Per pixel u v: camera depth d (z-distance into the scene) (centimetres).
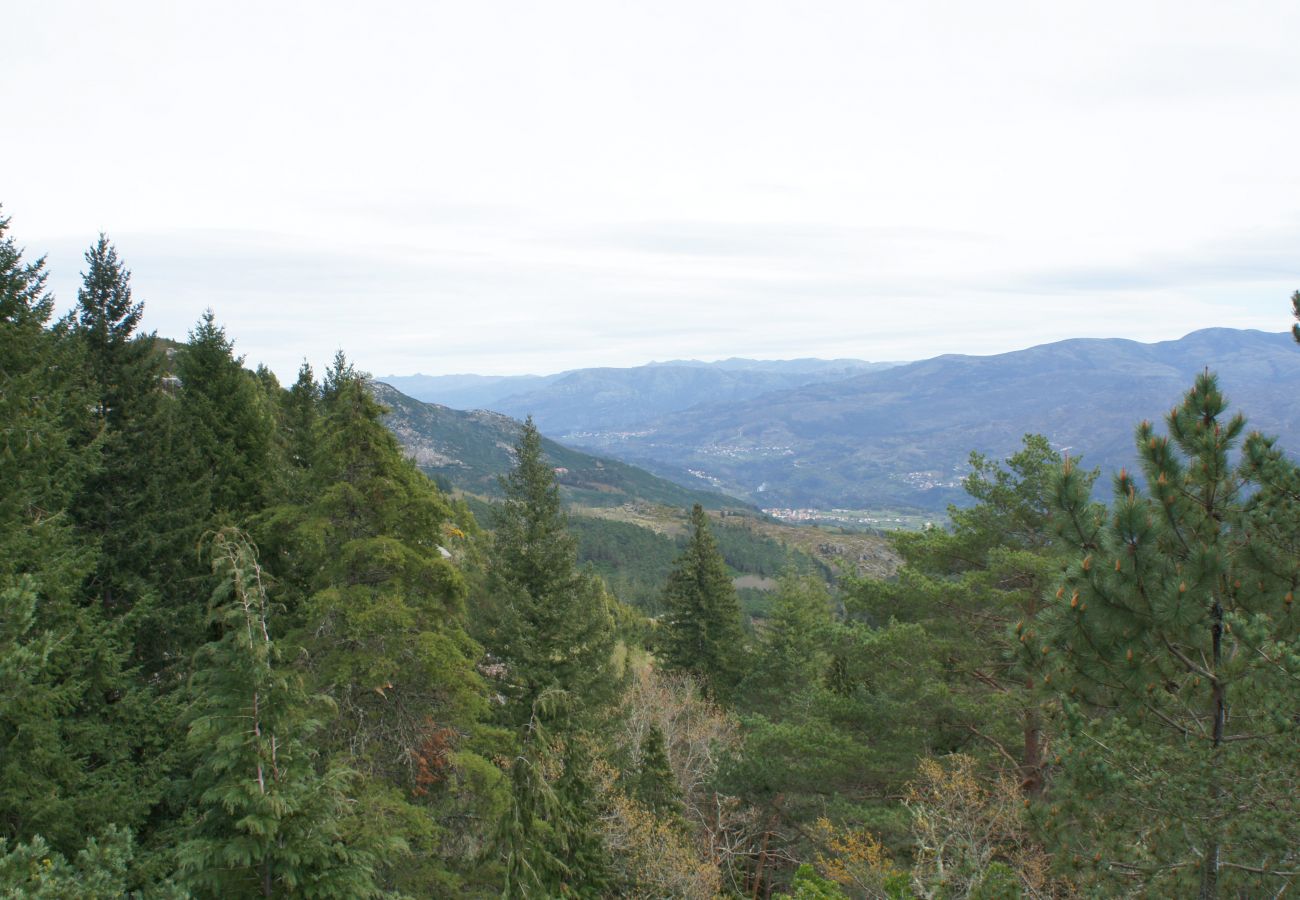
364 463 1585
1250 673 810
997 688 1934
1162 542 924
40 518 1519
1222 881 845
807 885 1614
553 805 1164
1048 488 1062
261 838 959
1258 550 889
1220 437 927
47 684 1272
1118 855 884
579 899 1423
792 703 3192
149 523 1911
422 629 1579
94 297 2270
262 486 2459
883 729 2034
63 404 1855
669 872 1766
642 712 2791
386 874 1391
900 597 2017
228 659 1006
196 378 2622
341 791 1156
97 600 1572
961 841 1531
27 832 1139
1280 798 771
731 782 2306
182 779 1267
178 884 899
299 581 1948
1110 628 908
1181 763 843
